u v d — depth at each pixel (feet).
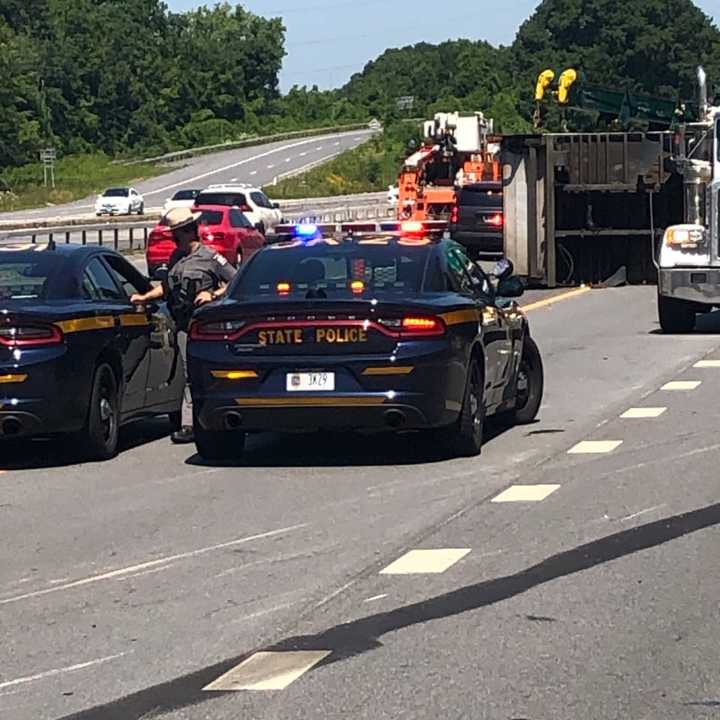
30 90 417.49
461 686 20.21
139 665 21.70
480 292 40.09
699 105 73.72
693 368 55.06
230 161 388.98
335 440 41.24
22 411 36.27
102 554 28.63
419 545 28.37
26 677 21.34
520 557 27.22
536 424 42.93
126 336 39.81
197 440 37.91
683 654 21.36
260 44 528.63
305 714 19.33
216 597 25.21
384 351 35.19
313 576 26.35
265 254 38.65
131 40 461.37
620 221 97.96
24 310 36.70
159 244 111.24
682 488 32.96
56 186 340.39
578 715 19.01
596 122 116.26
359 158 358.43
